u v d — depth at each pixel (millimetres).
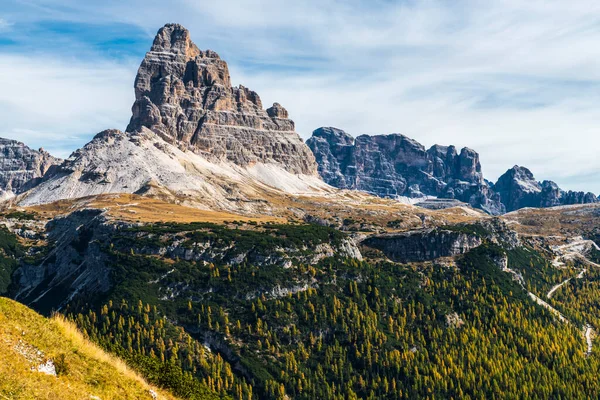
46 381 67062
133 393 78250
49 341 75312
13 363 65938
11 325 72625
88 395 69938
